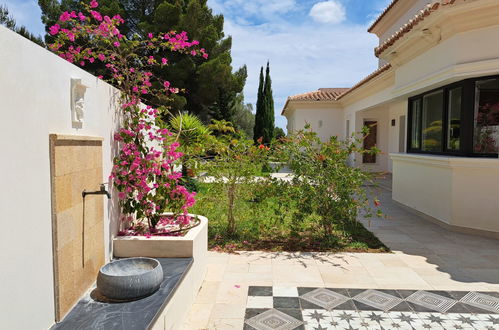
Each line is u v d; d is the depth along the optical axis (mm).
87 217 2586
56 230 2098
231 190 5281
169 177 3568
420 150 7383
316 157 5066
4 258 1627
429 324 2822
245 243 5043
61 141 2170
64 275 2189
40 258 1942
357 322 2859
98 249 2809
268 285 3605
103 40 3721
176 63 15664
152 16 16781
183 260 3107
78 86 2424
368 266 4148
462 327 2779
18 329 1735
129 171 3203
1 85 1610
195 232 3445
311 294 3385
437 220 6254
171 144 3861
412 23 5906
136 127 3453
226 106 18188
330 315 2975
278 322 2865
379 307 3115
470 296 3334
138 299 2359
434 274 3891
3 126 1626
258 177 5320
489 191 5383
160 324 2260
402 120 12781
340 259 4402
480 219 5488
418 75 6848
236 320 2900
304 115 16375
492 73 5184
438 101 6598
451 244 5035
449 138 6211
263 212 5660
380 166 14391
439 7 5152
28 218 1829
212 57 17484
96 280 2613
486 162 5289
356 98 13312
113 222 3223
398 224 6289
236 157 5121
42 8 14570
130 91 3666
